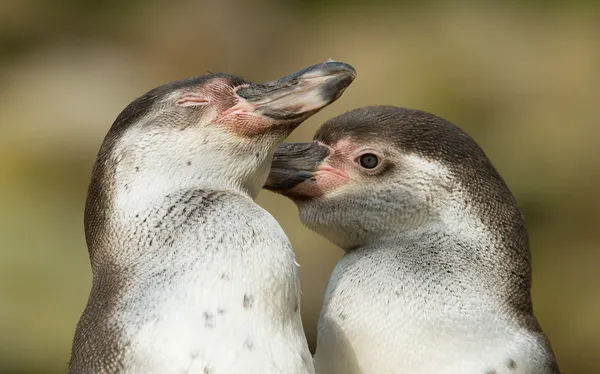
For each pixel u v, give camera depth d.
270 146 9.00
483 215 9.43
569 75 21.16
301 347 8.03
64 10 24.19
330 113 20.28
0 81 22.75
